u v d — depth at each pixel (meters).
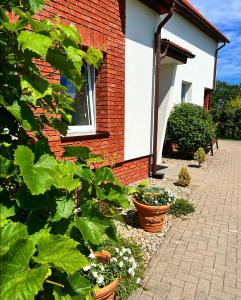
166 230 4.29
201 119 9.87
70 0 4.30
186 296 2.84
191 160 9.88
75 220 1.50
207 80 13.44
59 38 1.33
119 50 5.59
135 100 6.34
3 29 1.26
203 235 4.19
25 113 1.32
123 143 6.05
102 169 1.72
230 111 18.84
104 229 1.56
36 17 3.63
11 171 1.28
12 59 1.33
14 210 1.29
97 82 5.45
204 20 10.87
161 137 8.44
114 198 1.67
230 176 7.93
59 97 1.68
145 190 4.29
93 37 4.86
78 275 1.51
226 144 15.48
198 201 5.73
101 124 5.56
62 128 1.72
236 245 3.92
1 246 1.08
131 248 3.48
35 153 1.38
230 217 4.93
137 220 4.41
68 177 1.39
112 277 2.50
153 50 6.88
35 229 1.31
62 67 1.32
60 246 1.18
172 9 6.41
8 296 0.97
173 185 6.66
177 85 10.26
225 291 2.95
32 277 1.01
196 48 11.55
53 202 1.37
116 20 5.41
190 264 3.41
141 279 3.06
